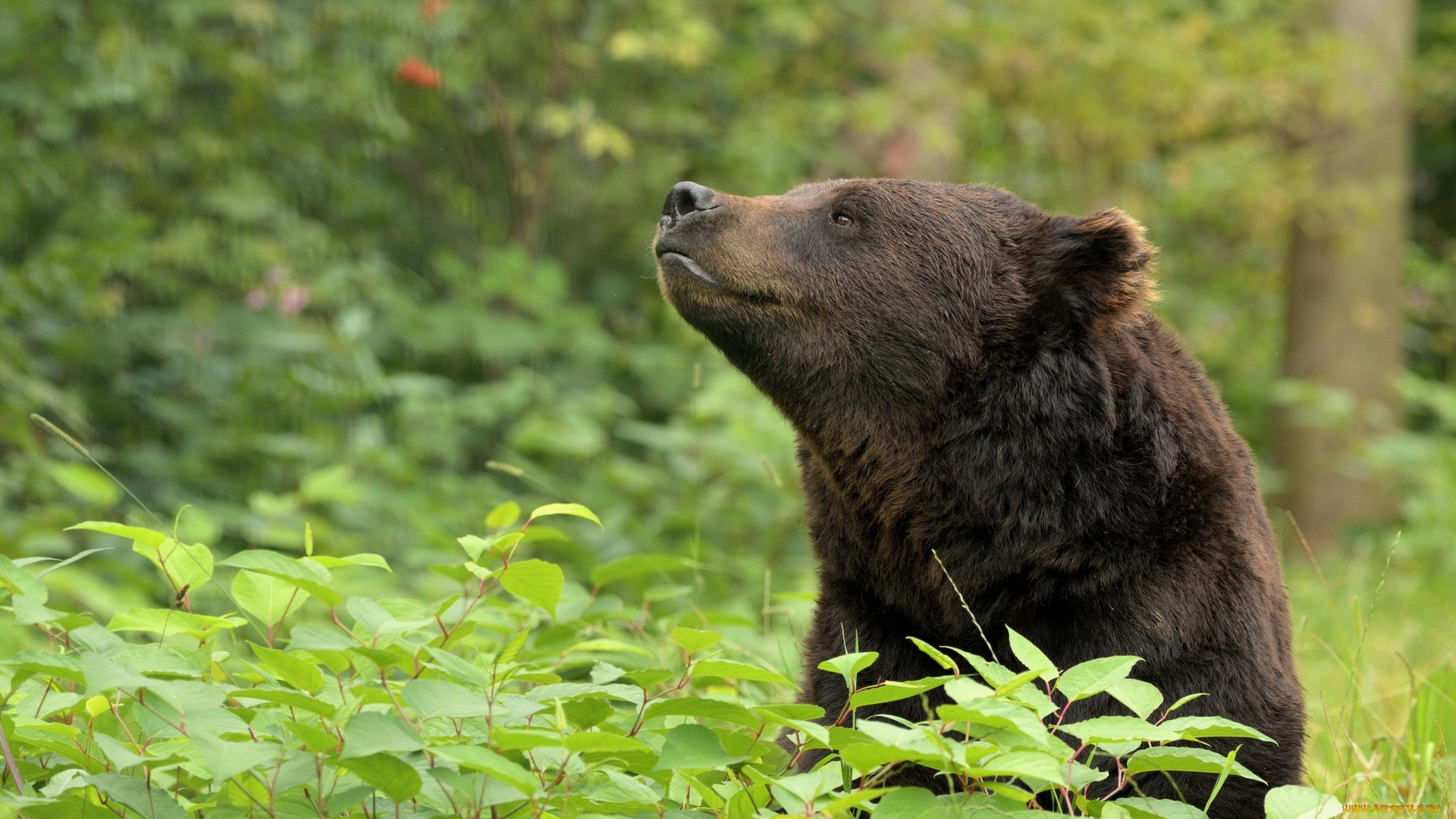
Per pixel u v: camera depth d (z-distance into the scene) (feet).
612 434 47.32
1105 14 54.65
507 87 48.73
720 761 13.67
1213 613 17.35
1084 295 18.60
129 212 42.19
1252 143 62.08
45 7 39.19
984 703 12.91
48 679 16.25
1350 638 32.12
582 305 50.88
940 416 18.89
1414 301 77.41
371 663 15.33
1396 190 67.05
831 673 19.04
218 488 37.93
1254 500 19.12
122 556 33.04
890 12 54.29
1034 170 60.34
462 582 21.59
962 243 19.42
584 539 36.32
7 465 36.47
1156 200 64.90
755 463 39.50
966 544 18.45
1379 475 64.95
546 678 15.72
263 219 43.14
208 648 16.10
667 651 24.48
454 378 49.39
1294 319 69.41
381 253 49.26
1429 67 69.46
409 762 13.70
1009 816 13.04
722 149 50.80
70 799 13.74
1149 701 13.76
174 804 13.75
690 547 35.96
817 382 19.57
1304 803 13.58
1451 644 31.83
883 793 13.12
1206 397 19.58
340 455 39.11
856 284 19.35
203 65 43.37
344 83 43.47
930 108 53.93
